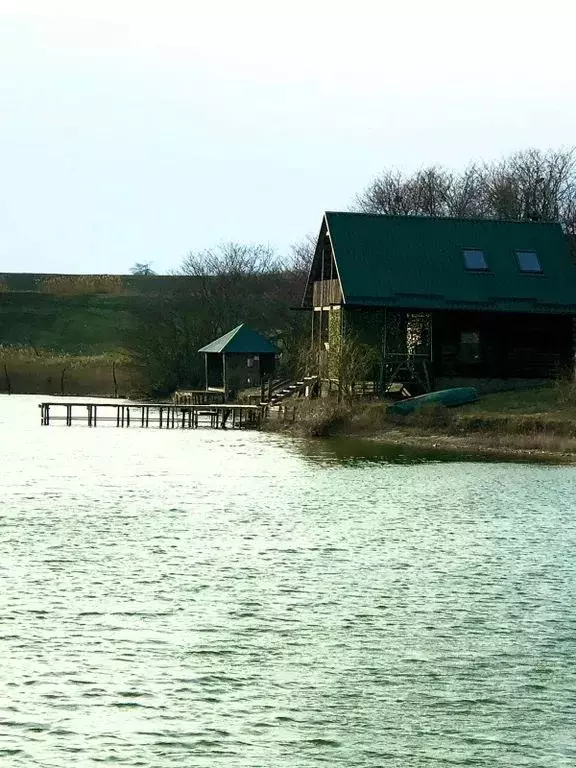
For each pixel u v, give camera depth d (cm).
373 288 6303
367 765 1667
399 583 2623
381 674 2017
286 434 6312
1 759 1662
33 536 3136
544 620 2330
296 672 2022
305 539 3127
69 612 2350
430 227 6706
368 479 4325
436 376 6400
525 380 6519
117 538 3122
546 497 3859
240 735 1759
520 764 1675
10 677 1973
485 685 1969
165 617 2327
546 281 6612
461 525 3347
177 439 6134
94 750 1697
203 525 3341
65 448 5634
